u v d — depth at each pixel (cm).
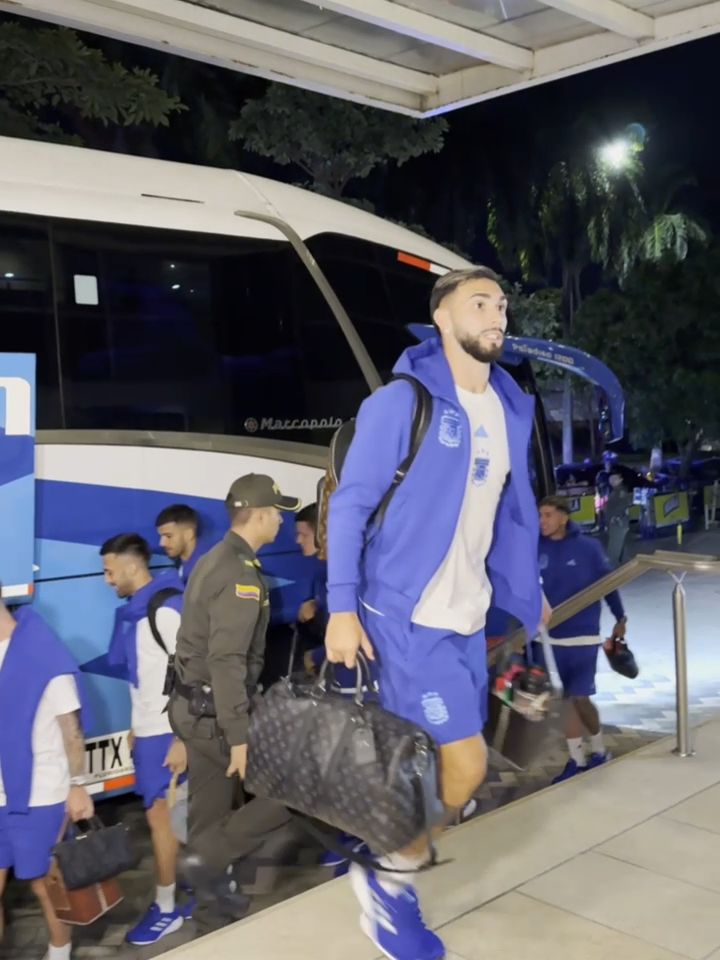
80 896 392
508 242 2948
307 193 644
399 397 310
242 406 566
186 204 568
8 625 397
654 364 2683
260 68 598
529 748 643
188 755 443
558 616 562
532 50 614
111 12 536
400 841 296
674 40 561
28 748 392
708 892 386
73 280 512
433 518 314
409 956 322
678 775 510
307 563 587
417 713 320
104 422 512
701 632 1197
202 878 463
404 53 618
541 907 374
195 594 434
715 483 2419
